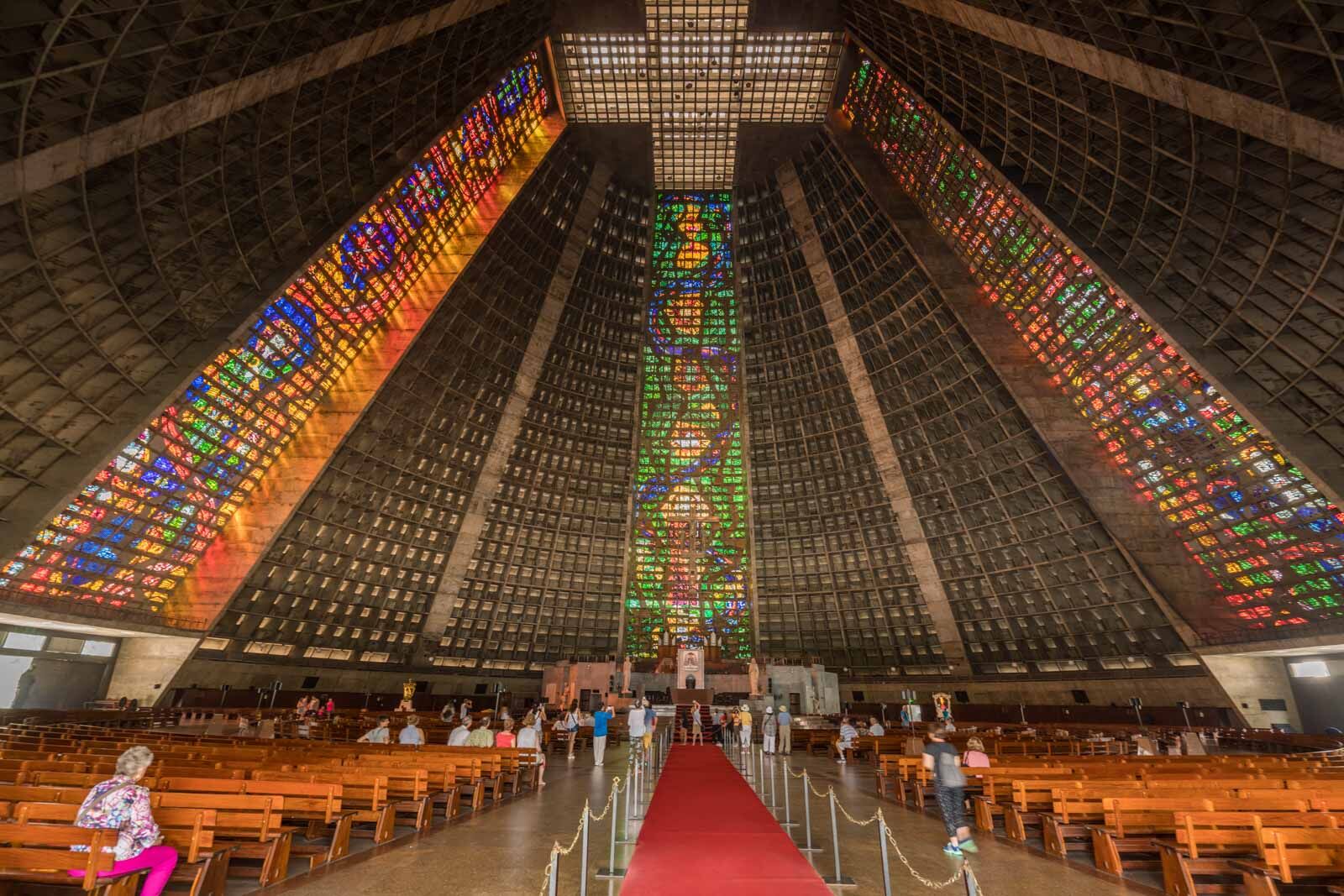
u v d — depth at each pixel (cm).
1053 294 2948
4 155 1380
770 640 3959
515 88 3581
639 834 766
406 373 3272
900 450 3838
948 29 2639
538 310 4069
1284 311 1973
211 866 515
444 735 1747
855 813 946
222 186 1969
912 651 3722
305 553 2984
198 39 1579
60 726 1555
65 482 1888
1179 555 2894
